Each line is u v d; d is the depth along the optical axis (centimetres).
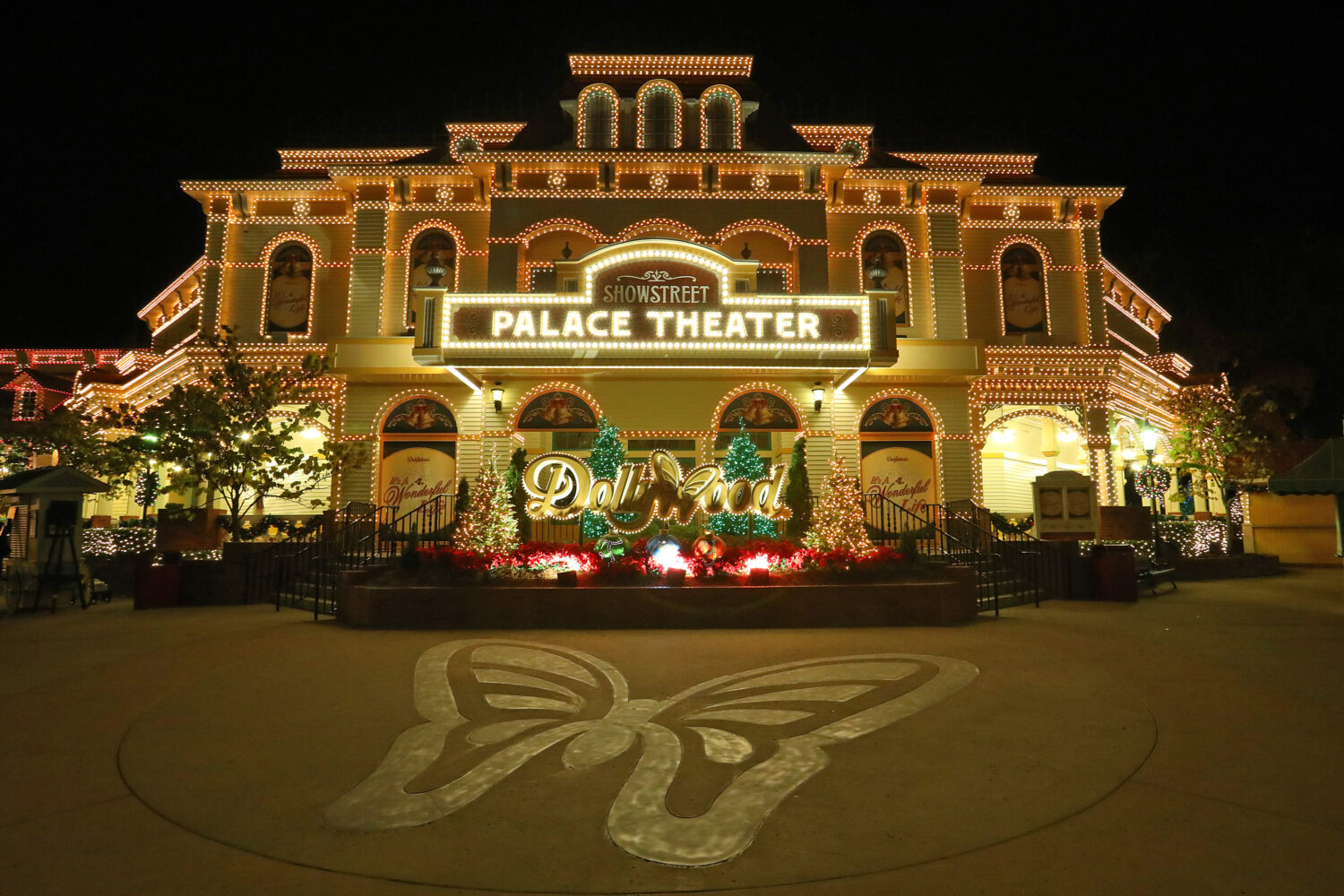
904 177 2141
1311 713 723
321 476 1825
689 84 2169
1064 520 1608
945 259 2159
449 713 728
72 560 1495
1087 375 2145
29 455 2370
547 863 452
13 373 3456
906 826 497
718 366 1781
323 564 1493
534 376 1948
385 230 2136
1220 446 2327
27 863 455
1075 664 891
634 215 2066
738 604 1140
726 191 2077
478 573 1229
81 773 595
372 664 907
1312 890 417
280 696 783
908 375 1964
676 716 718
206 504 1830
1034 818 508
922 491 1975
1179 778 573
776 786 559
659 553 1249
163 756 625
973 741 649
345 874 441
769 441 2027
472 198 2155
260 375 1862
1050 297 2227
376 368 1923
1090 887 422
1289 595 1540
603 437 1603
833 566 1222
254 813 522
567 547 1309
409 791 554
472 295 1794
